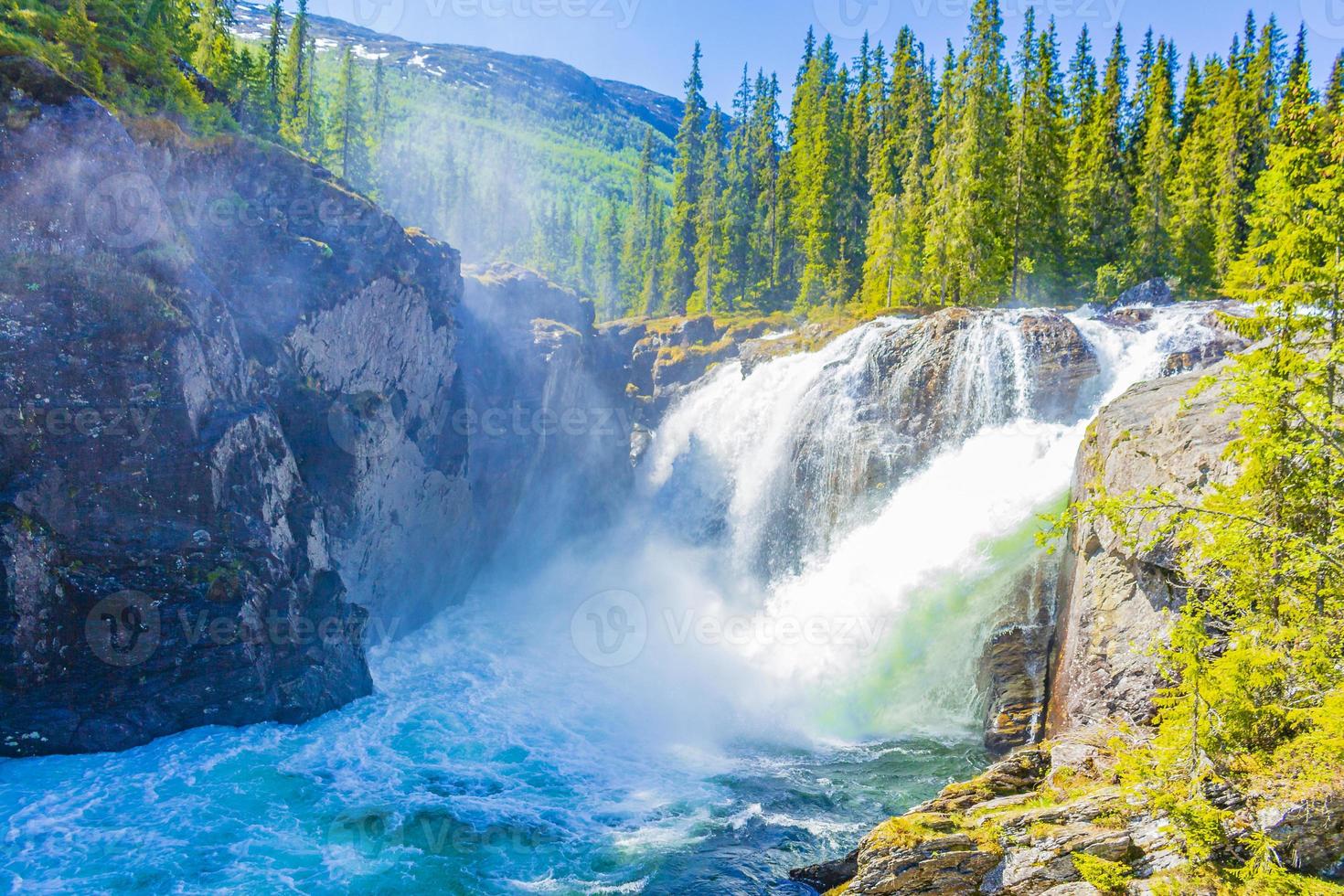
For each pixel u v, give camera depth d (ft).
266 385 90.53
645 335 188.96
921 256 202.08
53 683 72.08
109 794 67.46
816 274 234.79
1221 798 44.70
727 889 59.06
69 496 72.38
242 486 80.74
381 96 356.59
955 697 88.43
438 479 117.91
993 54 179.52
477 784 73.46
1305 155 51.78
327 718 84.33
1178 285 201.36
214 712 77.87
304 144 229.04
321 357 97.35
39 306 72.08
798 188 259.60
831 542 124.47
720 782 75.41
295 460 92.12
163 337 75.77
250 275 93.35
